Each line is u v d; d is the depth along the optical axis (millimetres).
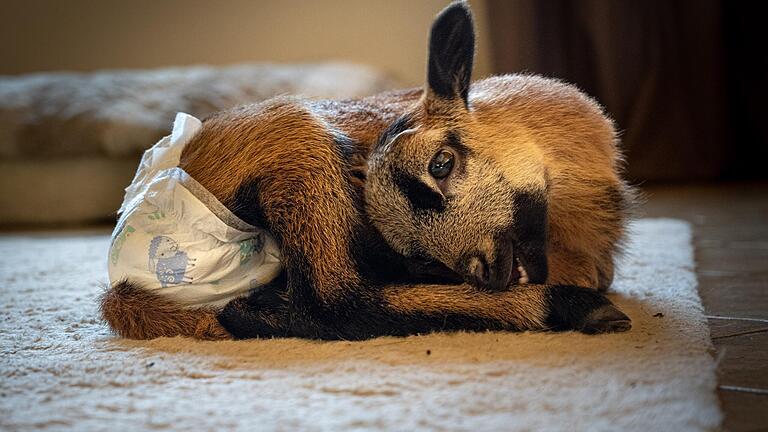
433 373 1672
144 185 2146
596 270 2279
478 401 1491
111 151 4984
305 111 2154
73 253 3734
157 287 2090
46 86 5316
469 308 2002
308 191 2064
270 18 6484
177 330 2096
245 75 5383
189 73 5445
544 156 2127
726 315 2184
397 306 2006
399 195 1948
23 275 3178
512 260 1971
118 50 6641
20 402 1601
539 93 2227
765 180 5781
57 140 4996
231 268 2096
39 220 5137
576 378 1600
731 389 1581
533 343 1854
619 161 2434
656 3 5695
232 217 2080
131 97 5160
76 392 1656
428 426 1386
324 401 1532
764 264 2895
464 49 2059
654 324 1989
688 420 1372
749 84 6008
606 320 1924
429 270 2041
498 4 5707
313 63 6059
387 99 2391
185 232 2080
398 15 6359
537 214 2016
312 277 2027
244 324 2066
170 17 6570
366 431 1374
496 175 1992
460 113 2053
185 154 2186
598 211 2229
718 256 3111
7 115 5047
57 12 6652
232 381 1688
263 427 1409
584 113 2262
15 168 5105
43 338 2119
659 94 5770
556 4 5711
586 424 1372
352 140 2166
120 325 2100
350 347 1909
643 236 3500
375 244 2055
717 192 5234
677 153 5816
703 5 5727
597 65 5730
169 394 1614
